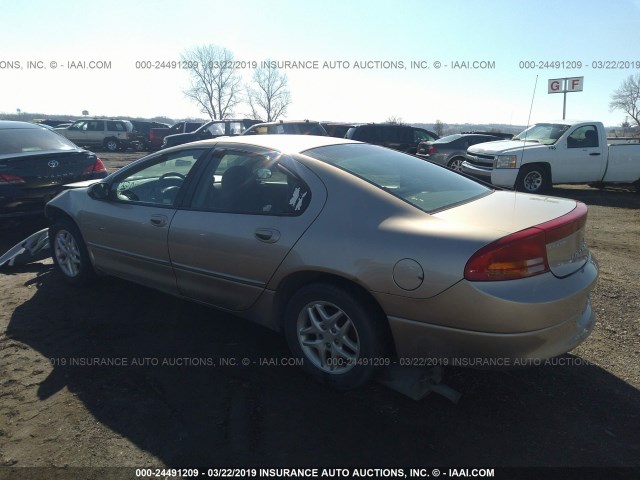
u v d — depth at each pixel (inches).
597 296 175.6
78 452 96.0
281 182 125.2
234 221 127.7
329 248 110.7
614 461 94.7
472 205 116.2
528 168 437.7
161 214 144.5
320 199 117.0
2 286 184.5
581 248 113.7
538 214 108.9
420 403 112.7
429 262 99.0
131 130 1130.0
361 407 111.1
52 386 118.4
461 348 100.0
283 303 125.9
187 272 139.9
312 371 120.3
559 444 99.3
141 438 100.3
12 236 266.2
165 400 113.1
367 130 618.2
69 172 257.0
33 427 103.3
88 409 109.5
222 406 111.1
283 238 117.7
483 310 95.3
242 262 125.8
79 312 160.9
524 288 95.6
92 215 165.8
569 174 447.5
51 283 187.6
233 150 138.4
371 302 109.6
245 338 144.3
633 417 108.1
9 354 133.1
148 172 156.0
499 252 95.3
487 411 110.0
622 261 225.9
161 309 164.1
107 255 165.0
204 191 138.9
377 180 120.6
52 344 139.3
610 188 503.8
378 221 109.0
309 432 102.5
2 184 233.1
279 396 115.2
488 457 95.6
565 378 123.3
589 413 109.4
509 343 96.3
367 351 109.6
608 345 140.1
